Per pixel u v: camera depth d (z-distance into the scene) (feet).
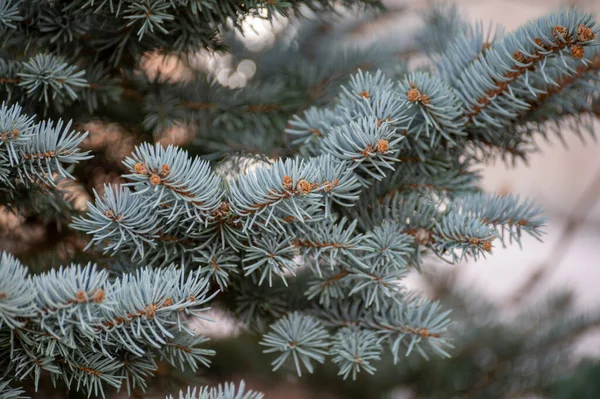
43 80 2.92
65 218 3.17
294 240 2.82
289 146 3.15
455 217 2.87
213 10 2.97
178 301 2.67
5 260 2.56
